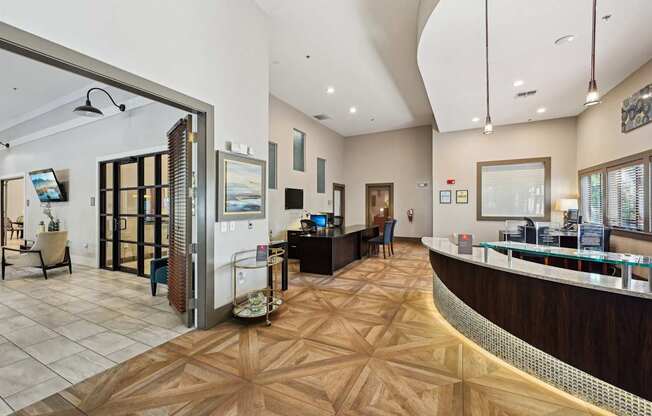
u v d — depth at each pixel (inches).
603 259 78.6
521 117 271.0
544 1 114.3
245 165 136.3
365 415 70.3
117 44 87.0
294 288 176.1
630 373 69.2
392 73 220.2
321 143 361.4
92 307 141.9
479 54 155.0
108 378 84.8
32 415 70.2
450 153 319.9
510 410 72.4
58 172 245.8
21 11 67.4
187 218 119.7
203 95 115.6
